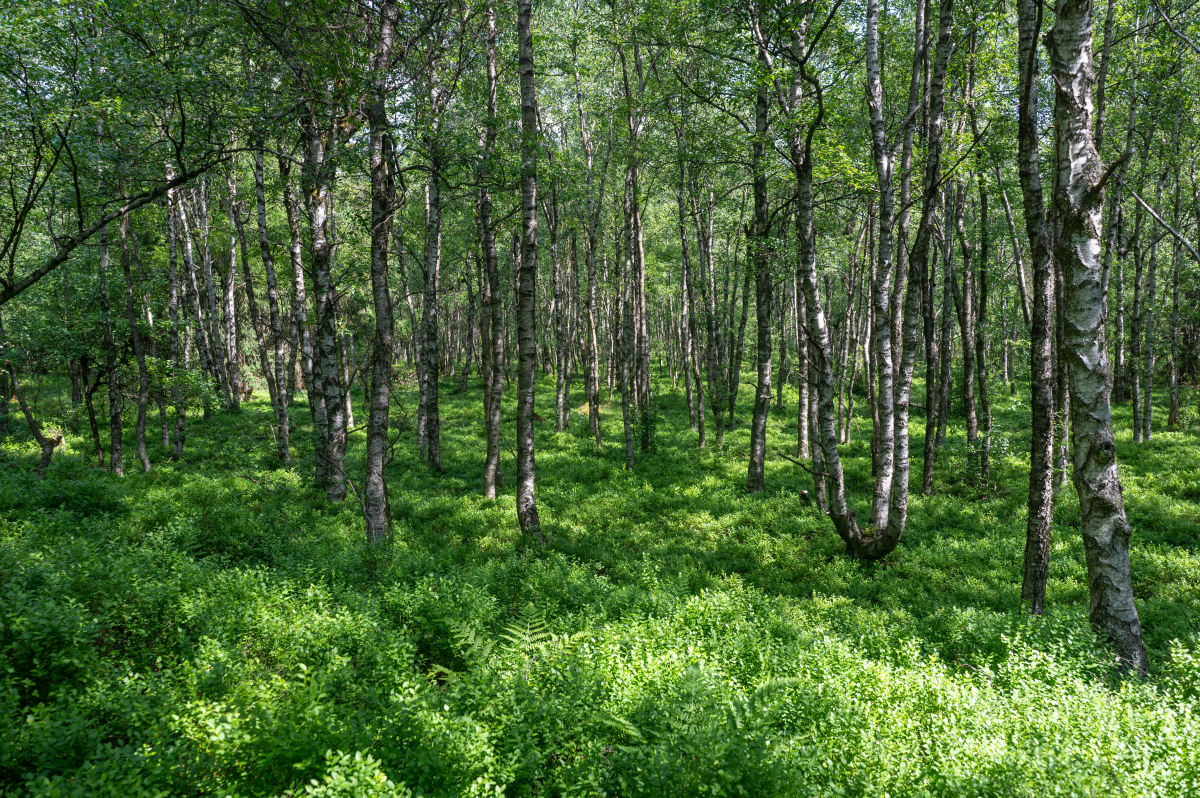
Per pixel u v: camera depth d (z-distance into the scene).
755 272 16.22
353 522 12.20
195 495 12.33
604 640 5.22
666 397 35.56
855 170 12.40
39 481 10.25
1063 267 6.11
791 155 12.12
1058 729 4.06
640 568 9.67
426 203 19.81
